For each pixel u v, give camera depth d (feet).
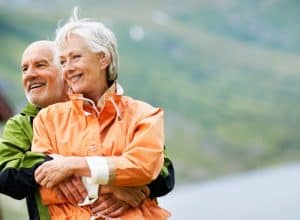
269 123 189.06
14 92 152.25
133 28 217.97
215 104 200.03
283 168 154.30
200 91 202.49
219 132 181.47
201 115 191.11
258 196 99.50
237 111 194.29
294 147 178.60
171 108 195.00
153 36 219.00
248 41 231.30
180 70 212.02
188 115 190.49
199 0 231.09
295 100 203.10
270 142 175.63
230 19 231.09
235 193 105.50
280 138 179.52
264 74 214.07
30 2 206.18
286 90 205.36
